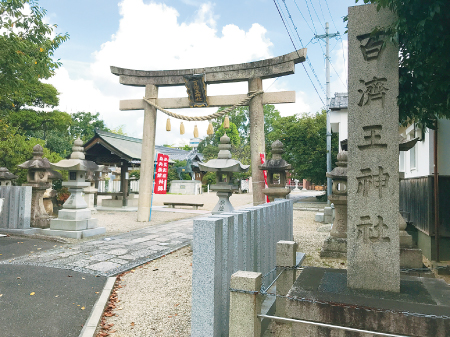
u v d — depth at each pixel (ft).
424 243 25.22
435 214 23.00
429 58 11.46
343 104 59.11
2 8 28.96
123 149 59.82
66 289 16.55
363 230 10.77
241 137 167.22
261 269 15.35
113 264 21.30
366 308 8.64
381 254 10.48
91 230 32.09
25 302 14.73
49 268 20.07
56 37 33.17
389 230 10.49
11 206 32.19
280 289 13.89
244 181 140.56
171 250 25.80
